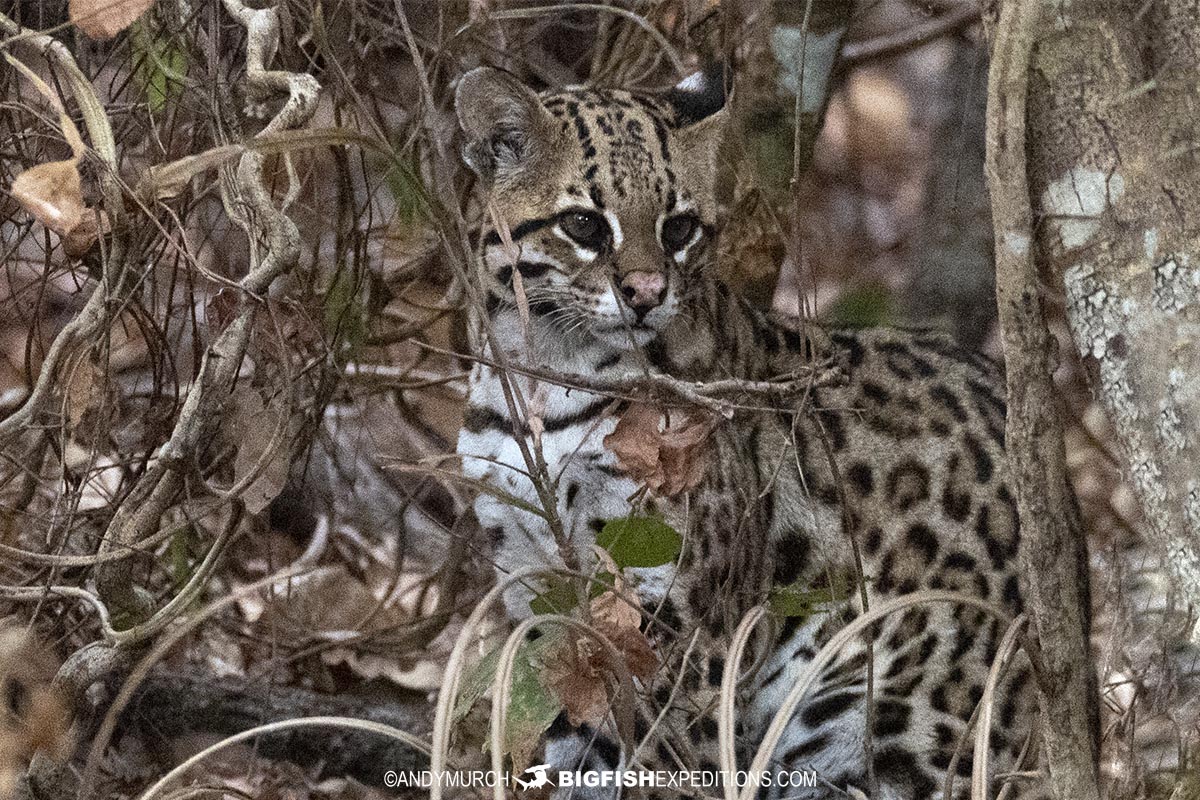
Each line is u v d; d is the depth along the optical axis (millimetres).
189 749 8586
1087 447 10719
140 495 6922
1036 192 5789
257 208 6496
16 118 8055
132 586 7332
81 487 7273
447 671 5020
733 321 8219
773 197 9406
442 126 8805
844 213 13406
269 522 9352
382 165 8555
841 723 8055
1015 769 6461
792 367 8383
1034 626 5797
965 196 12000
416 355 10898
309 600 9844
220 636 9312
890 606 5410
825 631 7969
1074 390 10828
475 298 6238
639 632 6148
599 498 7664
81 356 6723
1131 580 9156
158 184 6211
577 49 10898
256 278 6496
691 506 7469
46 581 7570
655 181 7723
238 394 6891
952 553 8008
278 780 8602
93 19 6379
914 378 8305
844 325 8633
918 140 14000
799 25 9367
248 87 6914
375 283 8977
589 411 7613
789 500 8008
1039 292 5527
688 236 7941
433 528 10703
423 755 8594
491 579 9734
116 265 6812
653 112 8016
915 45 12227
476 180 8125
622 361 7730
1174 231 5629
